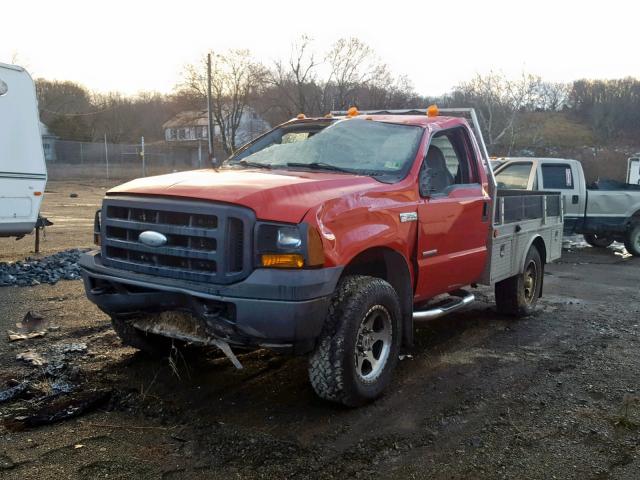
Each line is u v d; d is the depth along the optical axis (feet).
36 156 33.40
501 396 15.49
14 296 24.14
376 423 13.55
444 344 20.15
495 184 20.49
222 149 183.01
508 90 157.48
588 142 195.72
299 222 12.39
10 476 10.85
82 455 11.69
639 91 226.58
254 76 173.47
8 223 32.50
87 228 50.70
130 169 152.66
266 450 12.07
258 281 12.19
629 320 24.23
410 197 15.83
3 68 31.55
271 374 16.31
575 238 57.82
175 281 13.10
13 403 13.91
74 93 231.50
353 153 16.98
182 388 15.11
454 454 12.28
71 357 17.07
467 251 18.76
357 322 13.50
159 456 11.74
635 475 11.60
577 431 13.48
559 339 21.11
